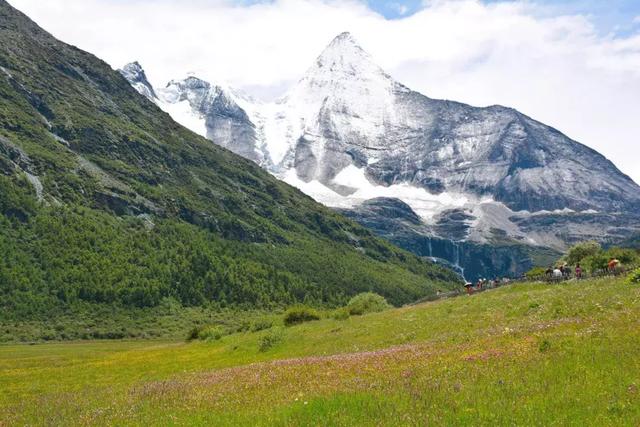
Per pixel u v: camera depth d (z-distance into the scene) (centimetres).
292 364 3656
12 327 17925
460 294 8375
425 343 3734
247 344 6656
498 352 2641
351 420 1792
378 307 9388
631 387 1850
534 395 1886
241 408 2270
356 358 3412
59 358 9388
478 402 1855
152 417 2381
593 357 2244
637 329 2584
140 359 7588
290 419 1892
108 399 3234
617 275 5538
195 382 3478
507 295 5775
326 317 8981
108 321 19875
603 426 1566
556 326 3127
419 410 1833
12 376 6600
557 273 6556
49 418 2819
